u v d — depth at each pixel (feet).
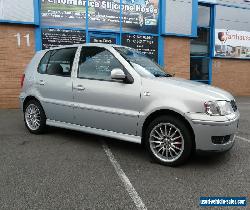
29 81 21.13
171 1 41.45
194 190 12.12
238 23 56.70
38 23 33.96
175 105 14.46
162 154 15.11
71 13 36.24
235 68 57.52
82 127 18.19
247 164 15.29
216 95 14.64
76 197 11.39
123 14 39.24
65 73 19.04
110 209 10.53
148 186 12.48
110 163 15.24
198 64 54.08
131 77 16.07
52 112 19.67
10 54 33.40
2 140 19.43
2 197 11.34
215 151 14.25
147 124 15.75
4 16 32.40
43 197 11.35
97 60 17.75
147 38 40.83
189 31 43.06
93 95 17.25
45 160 15.55
